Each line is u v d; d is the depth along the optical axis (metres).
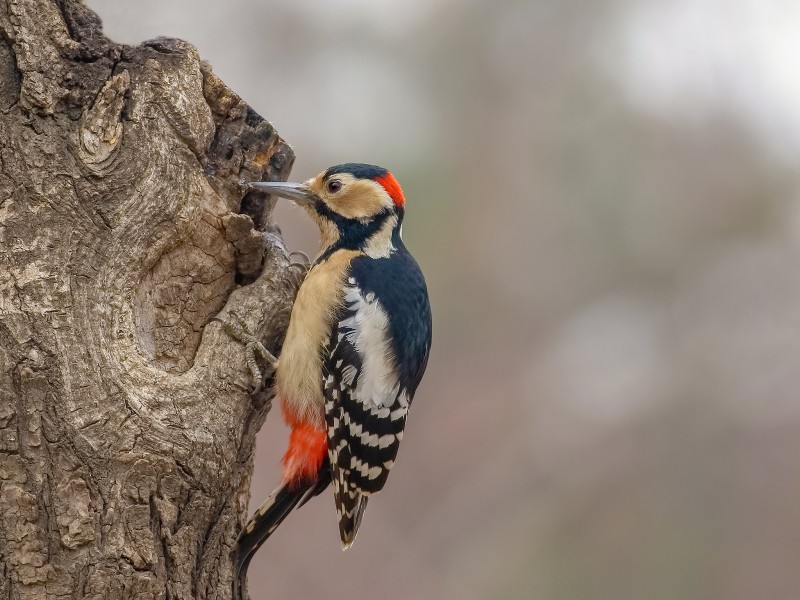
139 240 6.61
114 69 6.62
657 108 17.55
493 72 17.28
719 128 17.38
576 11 17.28
